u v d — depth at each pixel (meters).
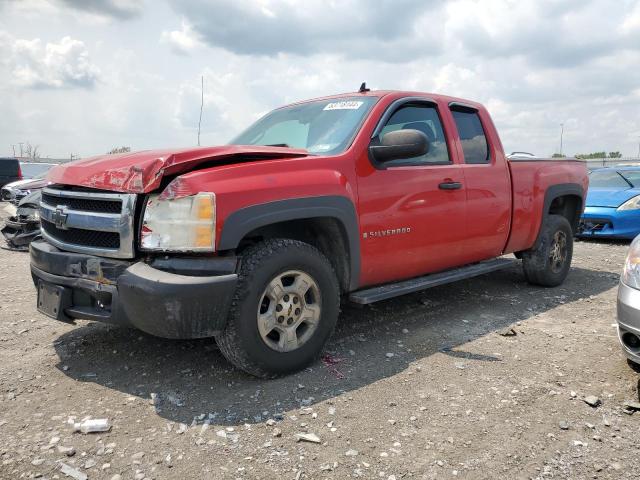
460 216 4.61
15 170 21.95
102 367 3.61
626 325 3.11
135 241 3.11
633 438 2.73
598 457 2.56
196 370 3.55
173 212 3.01
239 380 3.39
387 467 2.48
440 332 4.39
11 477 2.37
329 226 3.75
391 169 4.05
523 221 5.42
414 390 3.27
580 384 3.38
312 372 3.53
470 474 2.43
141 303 2.95
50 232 3.68
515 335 4.32
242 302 3.15
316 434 2.75
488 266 5.09
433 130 4.58
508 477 2.41
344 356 3.82
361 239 3.83
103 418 2.91
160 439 2.70
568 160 6.21
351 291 3.97
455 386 3.34
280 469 2.46
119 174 3.13
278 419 2.91
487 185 4.89
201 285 2.93
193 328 2.97
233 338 3.16
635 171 10.44
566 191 6.02
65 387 3.30
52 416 2.94
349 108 4.27
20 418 2.91
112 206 3.21
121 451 2.59
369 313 4.92
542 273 5.86
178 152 3.14
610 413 2.99
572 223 6.55
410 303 5.29
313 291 3.52
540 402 3.12
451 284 6.15
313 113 4.50
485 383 3.38
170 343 4.05
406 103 4.37
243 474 2.42
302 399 3.14
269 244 3.32
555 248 5.99
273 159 3.48
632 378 3.46
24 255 8.42
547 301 5.44
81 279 3.27
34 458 2.52
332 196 3.55
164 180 3.12
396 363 3.70
